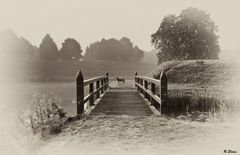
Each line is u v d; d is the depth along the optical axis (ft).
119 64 435.94
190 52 192.65
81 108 33.09
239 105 54.08
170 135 24.95
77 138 25.04
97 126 28.32
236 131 25.75
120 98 54.03
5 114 27.63
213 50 198.59
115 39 495.00
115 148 22.06
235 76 112.27
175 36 193.26
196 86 108.06
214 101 59.88
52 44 409.90
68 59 433.89
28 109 28.60
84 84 33.96
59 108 30.96
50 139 25.46
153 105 42.22
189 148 21.31
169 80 122.21
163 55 196.65
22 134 25.36
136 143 23.08
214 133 25.14
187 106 57.06
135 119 31.01
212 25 196.85
